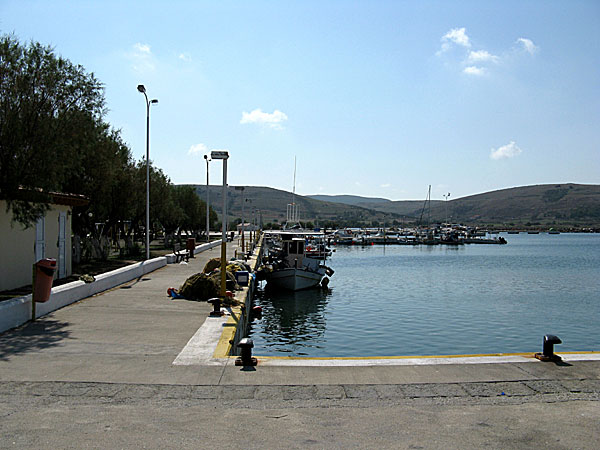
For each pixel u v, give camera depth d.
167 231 56.53
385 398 6.81
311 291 36.66
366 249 106.81
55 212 18.91
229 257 39.03
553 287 41.22
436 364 8.26
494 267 62.34
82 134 15.11
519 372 7.85
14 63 13.44
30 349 9.35
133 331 11.07
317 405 6.56
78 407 6.44
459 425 5.96
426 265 65.62
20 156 13.07
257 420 6.07
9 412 6.25
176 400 6.71
